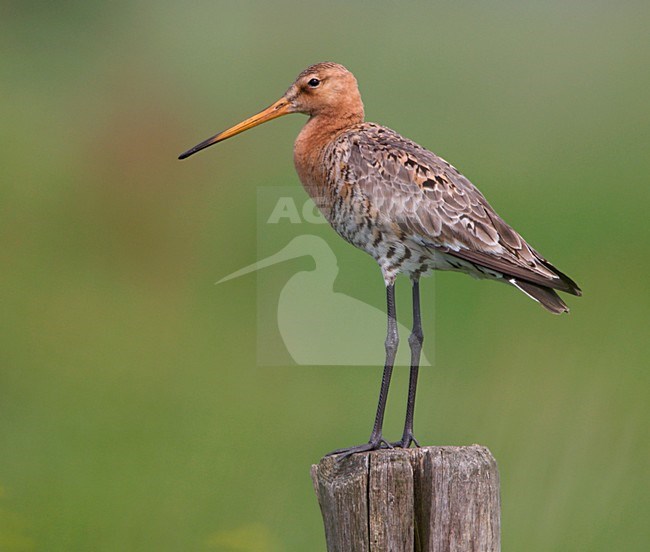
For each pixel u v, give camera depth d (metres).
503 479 11.86
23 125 22.50
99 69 25.48
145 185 20.25
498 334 15.14
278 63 25.05
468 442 12.47
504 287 16.23
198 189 19.97
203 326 16.20
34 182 20.27
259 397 14.18
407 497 7.15
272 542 10.48
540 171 20.94
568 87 25.12
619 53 26.97
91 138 21.97
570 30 28.72
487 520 7.16
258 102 22.77
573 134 22.69
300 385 14.45
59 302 16.80
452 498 7.14
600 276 17.20
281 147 21.02
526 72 25.53
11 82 24.88
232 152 20.83
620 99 24.64
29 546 9.72
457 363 14.45
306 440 13.09
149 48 26.47
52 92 24.23
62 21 28.05
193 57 25.66
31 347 15.48
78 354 15.36
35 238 18.67
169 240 18.64
